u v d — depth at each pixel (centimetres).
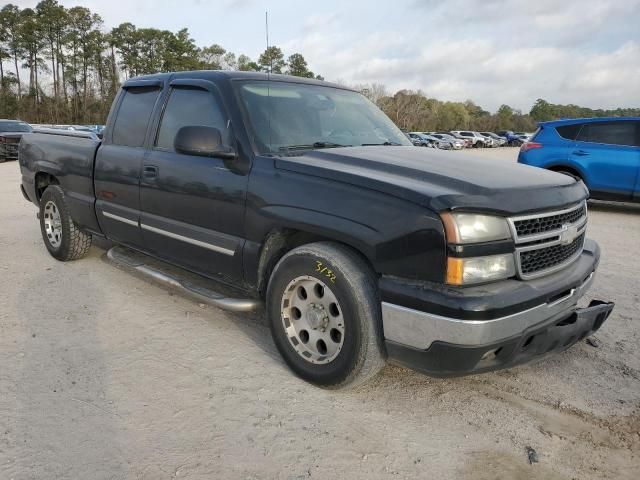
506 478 240
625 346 378
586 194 328
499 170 311
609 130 927
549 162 978
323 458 248
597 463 252
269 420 276
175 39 6831
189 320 404
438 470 244
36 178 559
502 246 255
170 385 308
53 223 546
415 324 256
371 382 319
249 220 326
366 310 273
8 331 376
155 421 272
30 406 283
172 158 382
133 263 442
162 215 395
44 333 374
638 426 282
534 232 271
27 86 7012
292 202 301
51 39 6831
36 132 581
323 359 301
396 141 409
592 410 296
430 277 251
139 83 441
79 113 6769
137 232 425
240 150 335
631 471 248
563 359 357
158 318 406
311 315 302
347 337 281
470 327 241
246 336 379
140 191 410
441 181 274
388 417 283
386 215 263
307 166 302
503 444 264
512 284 260
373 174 287
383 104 7494
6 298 441
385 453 254
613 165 912
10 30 6788
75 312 414
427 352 257
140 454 246
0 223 770
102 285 478
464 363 253
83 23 6850
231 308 349
